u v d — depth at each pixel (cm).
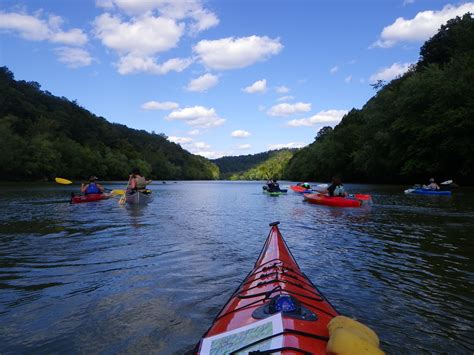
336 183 1697
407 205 1576
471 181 3272
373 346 220
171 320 404
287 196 2503
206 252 711
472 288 501
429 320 403
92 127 11094
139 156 11069
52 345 354
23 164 5675
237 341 258
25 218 1186
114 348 346
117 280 539
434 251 709
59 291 495
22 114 8569
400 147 3556
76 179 7475
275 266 440
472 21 3581
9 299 468
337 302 452
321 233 906
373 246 755
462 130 2955
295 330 254
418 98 3300
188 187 4784
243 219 1189
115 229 975
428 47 4719
